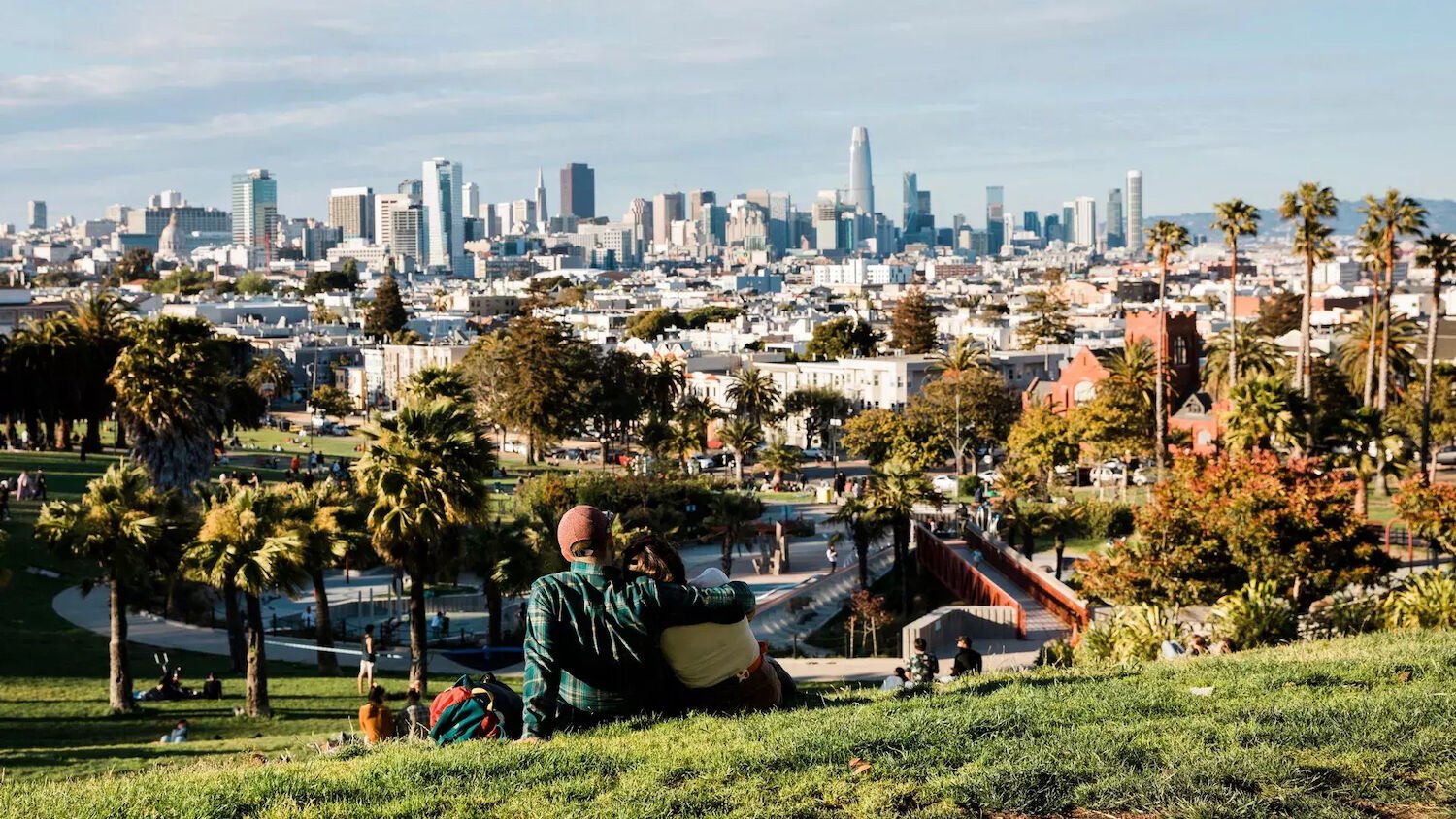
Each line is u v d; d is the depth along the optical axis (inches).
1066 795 408.2
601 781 424.8
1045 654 1471.5
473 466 1697.8
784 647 2332.7
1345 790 415.8
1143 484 4222.4
